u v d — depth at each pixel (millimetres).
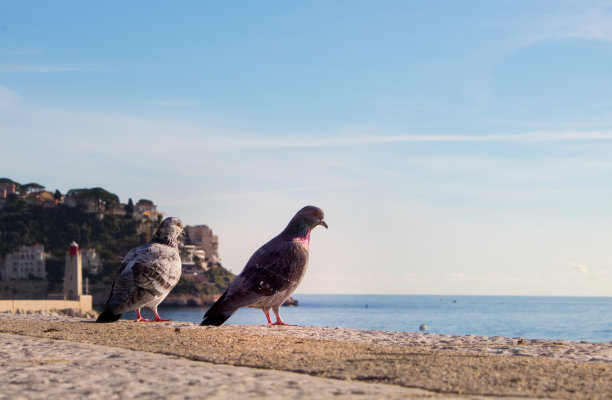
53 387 1199
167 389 1171
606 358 1515
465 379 1273
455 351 1580
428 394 1134
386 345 1668
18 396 1126
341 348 1603
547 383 1233
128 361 1465
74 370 1387
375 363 1437
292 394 1122
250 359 1475
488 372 1354
